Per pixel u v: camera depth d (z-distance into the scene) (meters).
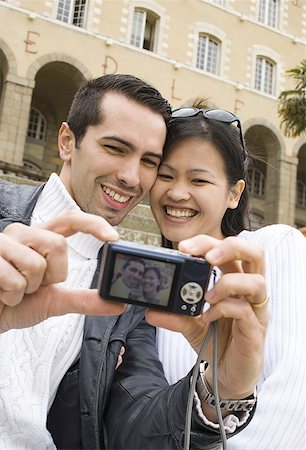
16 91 5.58
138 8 6.54
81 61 5.98
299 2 7.90
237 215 0.83
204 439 0.42
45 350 0.54
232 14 7.18
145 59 6.36
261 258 0.39
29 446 0.51
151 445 0.47
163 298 0.39
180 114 0.72
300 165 8.65
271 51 7.41
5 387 0.51
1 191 0.67
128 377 0.58
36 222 0.64
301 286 0.62
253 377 0.39
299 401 0.54
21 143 5.50
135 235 2.69
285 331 0.59
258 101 7.04
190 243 0.39
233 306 0.38
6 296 0.36
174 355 0.67
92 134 0.65
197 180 0.71
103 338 0.59
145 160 0.67
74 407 0.57
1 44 5.59
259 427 0.54
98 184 0.66
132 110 0.64
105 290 0.38
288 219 6.88
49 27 5.88
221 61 7.00
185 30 6.76
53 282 0.38
